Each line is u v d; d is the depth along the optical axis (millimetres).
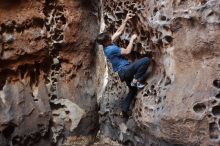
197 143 4465
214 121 4367
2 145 5656
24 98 5898
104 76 6719
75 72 6520
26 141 5898
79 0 6426
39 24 6145
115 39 5785
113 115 6227
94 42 6676
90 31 6621
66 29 6336
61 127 6328
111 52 5391
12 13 5844
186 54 4703
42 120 6027
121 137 6043
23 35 5941
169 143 4801
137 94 5555
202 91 4480
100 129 6672
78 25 6434
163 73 5188
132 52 5734
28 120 5871
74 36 6418
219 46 4395
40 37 6113
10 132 5773
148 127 5137
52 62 6367
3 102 5691
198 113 4457
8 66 5824
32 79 6148
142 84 5441
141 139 5555
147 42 5449
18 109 5793
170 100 4742
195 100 4488
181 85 4699
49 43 6281
